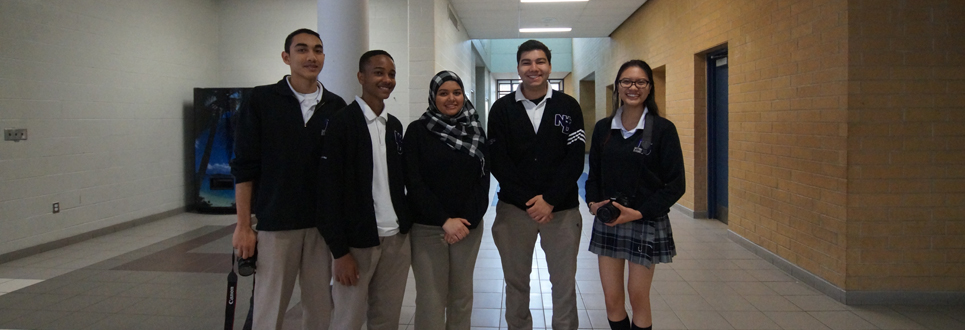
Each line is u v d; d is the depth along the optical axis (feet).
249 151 6.89
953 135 10.39
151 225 20.01
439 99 7.08
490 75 64.28
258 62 24.43
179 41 22.20
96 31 17.98
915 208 10.53
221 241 17.28
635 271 7.43
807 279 12.10
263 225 6.86
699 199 20.52
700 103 20.06
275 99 6.98
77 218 17.25
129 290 12.12
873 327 9.68
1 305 11.14
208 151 22.24
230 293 7.02
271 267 6.87
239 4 24.40
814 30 11.53
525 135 7.59
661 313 10.47
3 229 14.73
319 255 7.22
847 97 10.46
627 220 7.11
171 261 14.73
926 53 10.32
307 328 7.30
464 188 7.16
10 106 14.98
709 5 17.93
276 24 24.23
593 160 8.07
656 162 7.29
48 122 16.19
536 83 7.51
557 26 30.86
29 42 15.55
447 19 24.04
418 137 7.18
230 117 22.04
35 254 15.56
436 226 7.22
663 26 23.26
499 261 14.60
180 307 10.97
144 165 20.38
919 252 10.59
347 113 6.74
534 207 7.30
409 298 11.27
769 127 13.78
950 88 10.34
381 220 6.93
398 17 23.70
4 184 14.79
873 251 10.67
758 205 14.61
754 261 14.14
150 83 20.62
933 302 10.61
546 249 7.84
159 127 21.20
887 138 10.46
